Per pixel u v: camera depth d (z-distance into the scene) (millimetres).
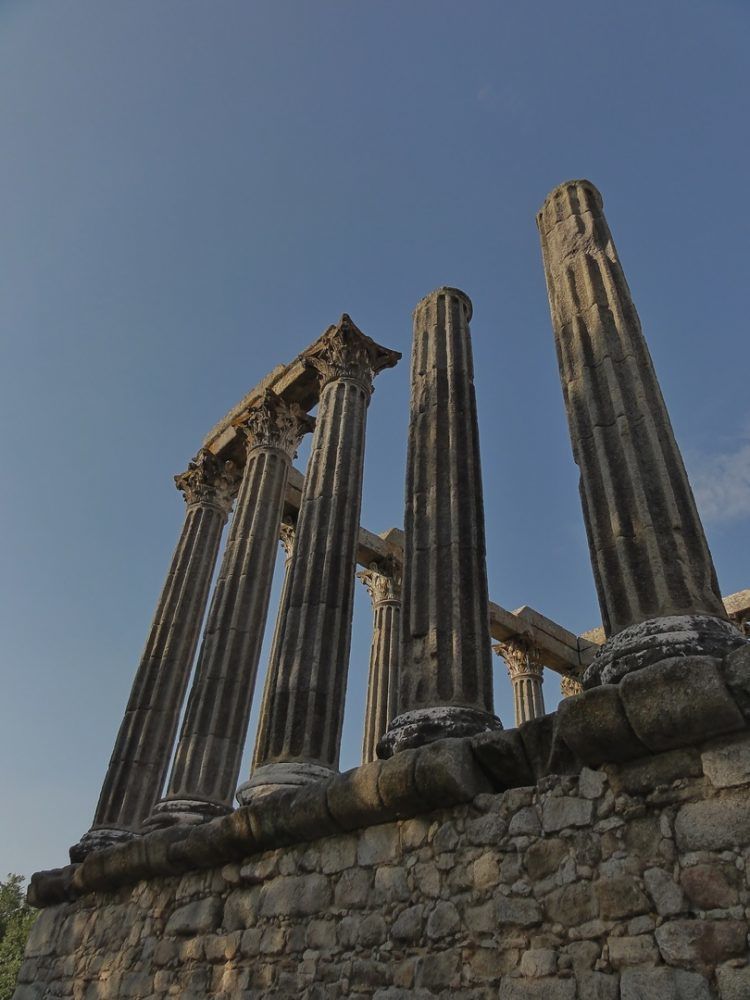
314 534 12336
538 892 5812
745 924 4645
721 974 4605
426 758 6902
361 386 14945
